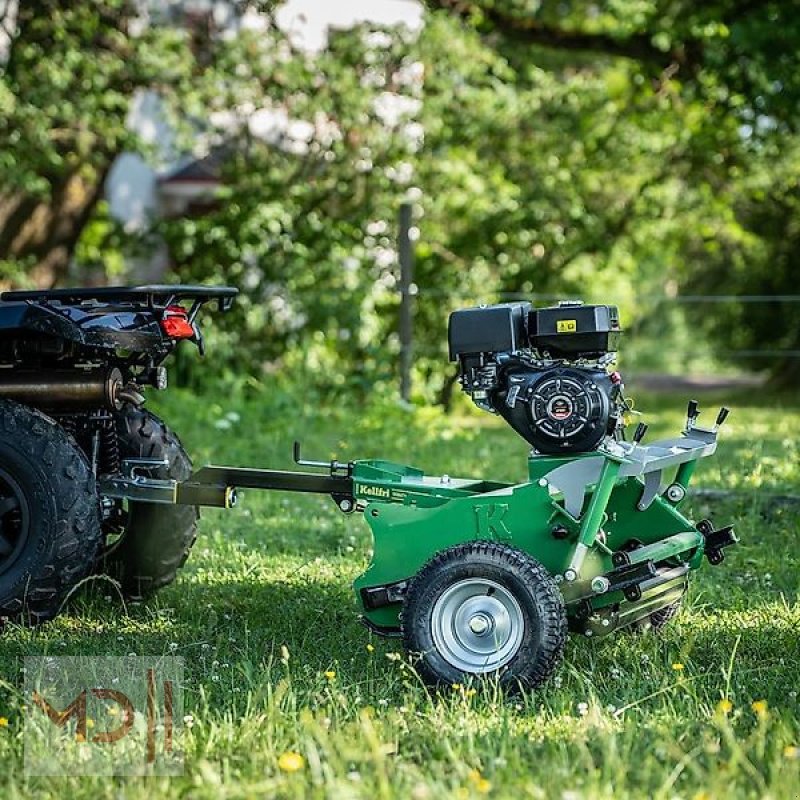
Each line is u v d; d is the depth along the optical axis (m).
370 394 15.29
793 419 17.44
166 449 7.12
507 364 5.95
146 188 25.47
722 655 5.93
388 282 17.62
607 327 5.90
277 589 7.29
